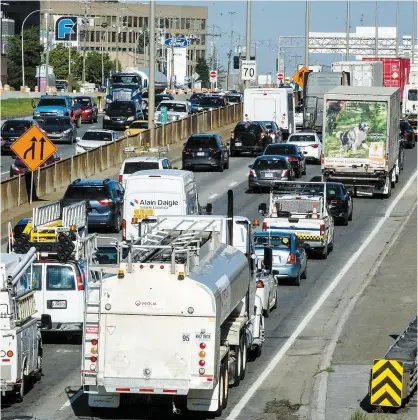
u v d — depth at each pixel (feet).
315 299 253.65
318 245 301.43
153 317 150.92
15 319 163.84
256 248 261.85
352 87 430.20
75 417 157.99
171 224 187.11
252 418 157.48
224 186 442.50
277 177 421.18
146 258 158.10
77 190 335.47
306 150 524.93
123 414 160.45
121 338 151.53
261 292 224.53
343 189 361.30
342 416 156.25
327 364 189.98
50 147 325.42
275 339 213.66
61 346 207.31
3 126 560.61
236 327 171.42
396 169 448.24
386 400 156.25
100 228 342.03
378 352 198.08
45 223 233.35
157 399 158.81
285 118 601.62
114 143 481.46
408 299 246.68
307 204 308.19
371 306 240.73
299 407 163.94
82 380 151.74
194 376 150.71
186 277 150.71
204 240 167.84
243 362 181.27
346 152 412.77
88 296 152.15
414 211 387.96
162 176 296.71
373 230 351.46
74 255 205.26
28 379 173.99
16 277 164.55
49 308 201.26
